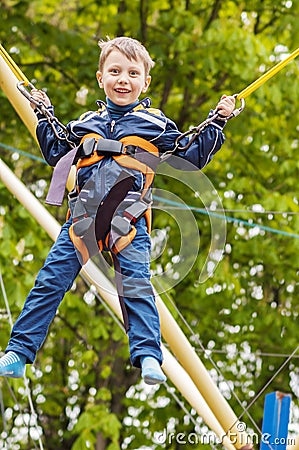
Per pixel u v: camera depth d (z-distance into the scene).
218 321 23.58
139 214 8.59
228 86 23.06
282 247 23.58
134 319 8.40
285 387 24.36
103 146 8.66
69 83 22.94
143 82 8.85
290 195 23.53
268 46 23.23
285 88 22.66
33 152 23.66
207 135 8.73
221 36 21.48
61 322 24.34
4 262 19.89
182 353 11.69
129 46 8.80
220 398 11.60
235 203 22.23
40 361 25.11
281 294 24.83
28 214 20.25
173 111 23.28
